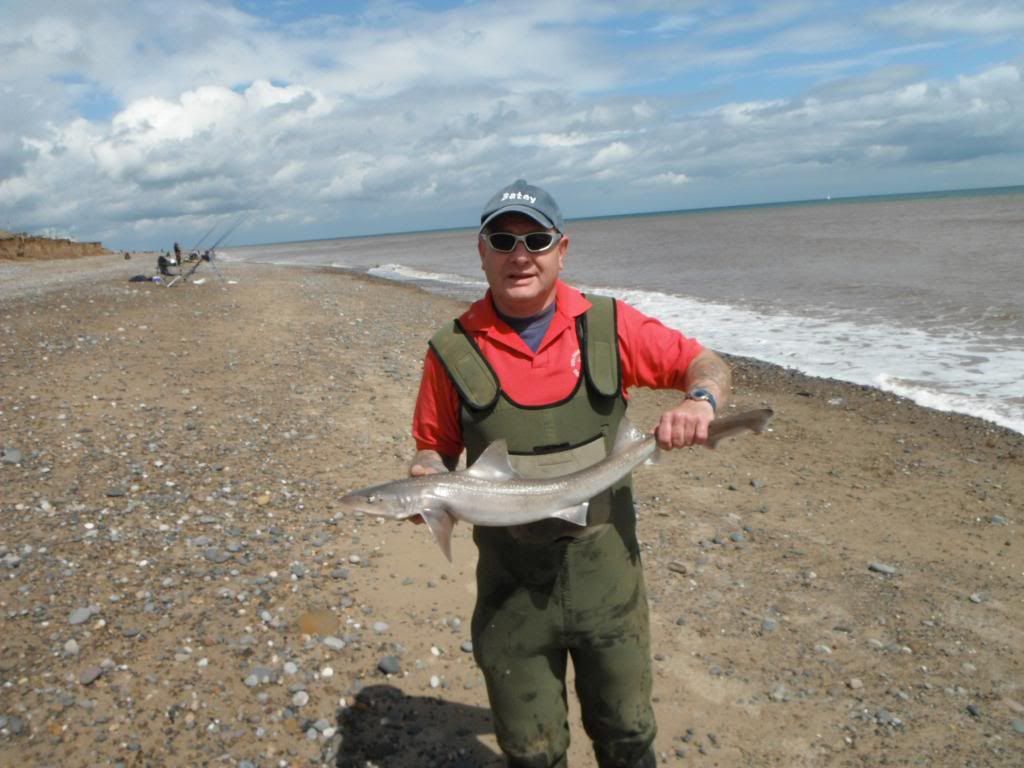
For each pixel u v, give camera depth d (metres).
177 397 10.16
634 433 2.79
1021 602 5.46
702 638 5.11
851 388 11.38
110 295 20.92
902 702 4.43
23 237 58.38
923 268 24.06
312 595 5.36
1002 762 3.93
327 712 4.23
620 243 59.12
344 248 113.75
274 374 11.75
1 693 4.15
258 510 6.76
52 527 6.11
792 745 4.12
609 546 2.81
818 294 20.72
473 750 4.00
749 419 2.55
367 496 2.73
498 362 2.79
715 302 20.88
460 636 4.99
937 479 7.89
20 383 10.34
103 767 3.72
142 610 5.04
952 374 11.60
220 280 27.88
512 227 2.65
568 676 4.83
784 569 6.04
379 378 11.86
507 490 2.72
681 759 4.03
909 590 5.68
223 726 4.05
